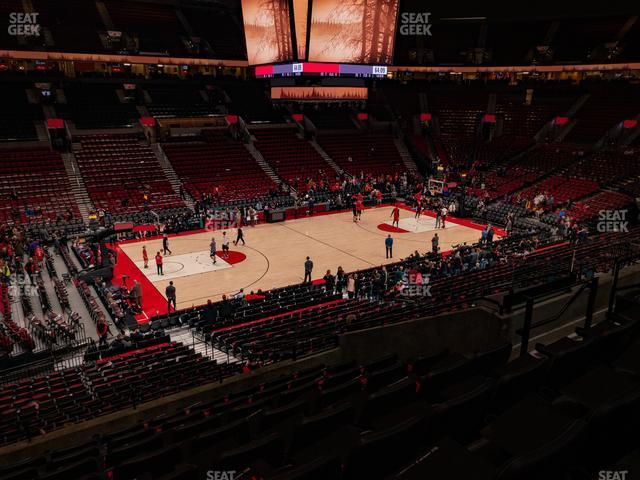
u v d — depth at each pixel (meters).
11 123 35.66
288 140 42.91
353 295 19.59
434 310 11.20
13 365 13.85
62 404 10.62
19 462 6.92
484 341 8.12
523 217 31.91
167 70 48.38
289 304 18.75
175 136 39.53
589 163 35.69
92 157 34.72
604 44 41.94
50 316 16.34
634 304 6.19
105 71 44.62
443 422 3.63
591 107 41.56
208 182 35.84
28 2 42.84
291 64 30.61
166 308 19.59
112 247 26.86
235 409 6.98
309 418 4.50
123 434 8.02
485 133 46.50
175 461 5.09
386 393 4.72
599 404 3.40
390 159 44.19
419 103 49.66
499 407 4.12
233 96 46.00
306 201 35.00
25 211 28.95
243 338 14.60
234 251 26.56
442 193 37.50
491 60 46.78
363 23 30.62
